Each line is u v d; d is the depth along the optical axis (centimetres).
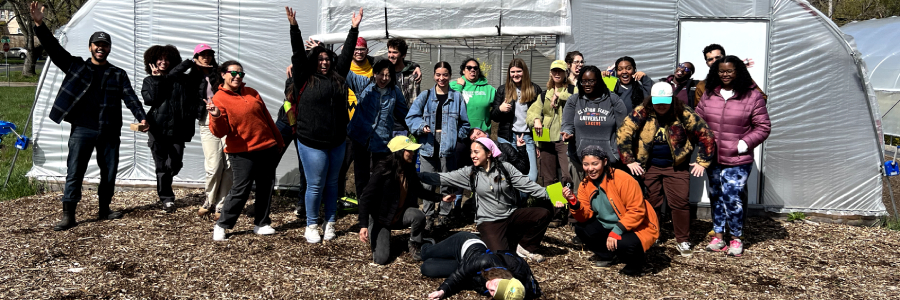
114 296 446
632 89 610
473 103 666
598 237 514
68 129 789
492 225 520
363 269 509
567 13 710
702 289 484
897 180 995
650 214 506
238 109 549
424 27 741
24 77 3388
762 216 718
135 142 788
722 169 575
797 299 470
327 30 756
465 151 639
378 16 744
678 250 581
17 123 1495
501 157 599
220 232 577
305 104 546
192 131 668
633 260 502
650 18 713
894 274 532
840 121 704
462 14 731
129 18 773
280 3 758
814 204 718
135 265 509
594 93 589
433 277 489
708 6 706
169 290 459
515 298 413
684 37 713
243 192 571
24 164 967
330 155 567
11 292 445
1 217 653
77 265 507
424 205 629
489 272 427
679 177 563
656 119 554
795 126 708
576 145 609
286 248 559
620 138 562
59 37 771
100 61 622
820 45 696
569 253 564
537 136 644
